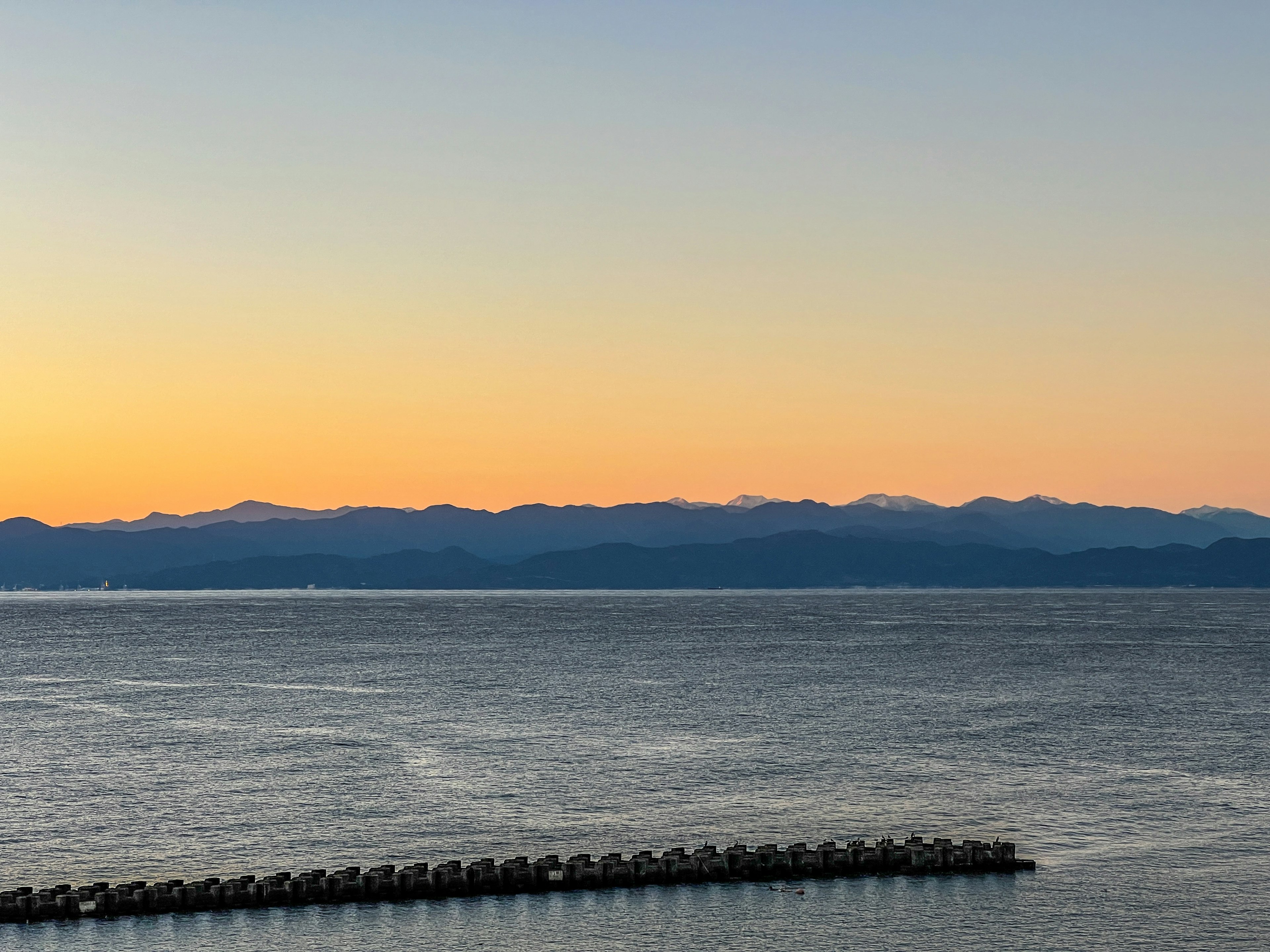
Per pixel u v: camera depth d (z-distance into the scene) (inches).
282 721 3946.9
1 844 2354.8
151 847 2329.0
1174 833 2370.8
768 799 2674.7
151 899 1929.1
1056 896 2009.1
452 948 1802.4
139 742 3499.0
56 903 1900.8
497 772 2989.7
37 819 2541.8
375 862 2229.3
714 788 2790.4
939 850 2129.7
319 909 1950.1
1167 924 1891.0
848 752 3248.0
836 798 2682.1
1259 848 2268.7
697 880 2076.8
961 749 3292.3
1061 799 2667.3
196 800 2699.3
